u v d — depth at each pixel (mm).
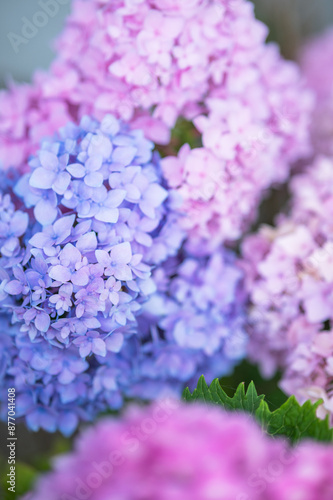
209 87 695
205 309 660
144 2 655
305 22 1029
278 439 548
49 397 615
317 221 714
